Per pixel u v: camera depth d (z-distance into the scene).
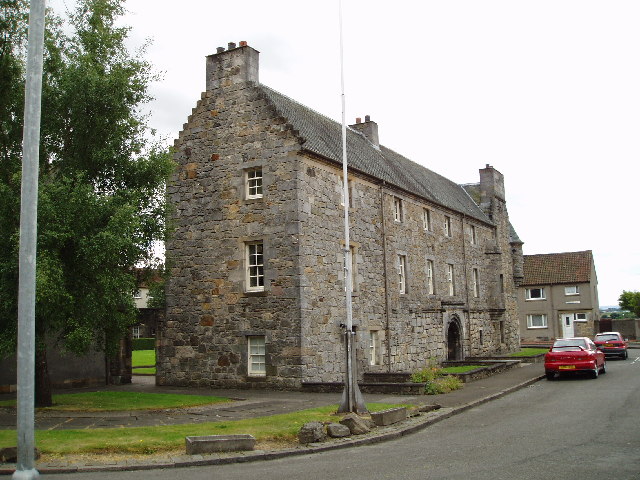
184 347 24.97
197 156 25.56
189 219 25.41
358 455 11.63
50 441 12.02
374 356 27.09
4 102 18.34
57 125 19.05
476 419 15.95
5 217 16.78
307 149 23.61
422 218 33.16
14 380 23.14
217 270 24.62
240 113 24.86
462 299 37.34
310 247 23.53
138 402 19.19
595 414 15.90
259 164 24.14
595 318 65.12
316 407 17.47
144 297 64.19
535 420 15.27
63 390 24.28
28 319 8.85
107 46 19.95
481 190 45.41
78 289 17.45
